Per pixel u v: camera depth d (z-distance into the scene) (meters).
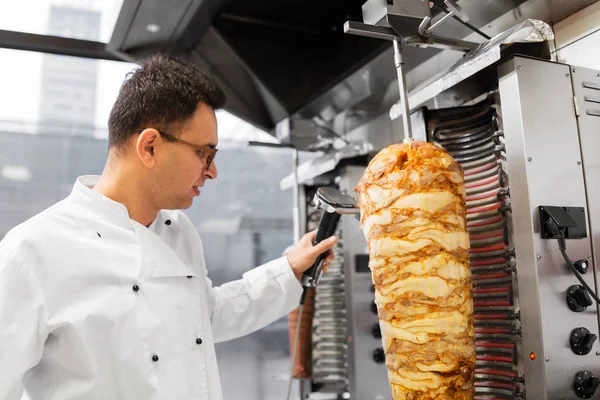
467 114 1.64
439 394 1.26
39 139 3.12
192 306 1.36
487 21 1.71
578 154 1.42
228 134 3.02
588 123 1.45
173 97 1.24
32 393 1.22
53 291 1.18
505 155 1.45
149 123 1.25
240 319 1.64
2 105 3.01
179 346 1.27
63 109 3.14
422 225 1.29
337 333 2.54
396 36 1.47
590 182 1.43
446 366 1.26
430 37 1.50
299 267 1.66
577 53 1.58
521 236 1.36
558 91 1.43
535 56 1.67
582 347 1.32
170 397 1.22
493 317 1.51
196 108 1.27
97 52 2.63
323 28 2.49
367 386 2.29
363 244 2.36
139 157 1.27
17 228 1.23
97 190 1.34
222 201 3.58
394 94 2.21
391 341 1.33
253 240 3.58
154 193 1.30
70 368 1.18
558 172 1.39
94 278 1.22
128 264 1.27
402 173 1.33
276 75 2.60
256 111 2.78
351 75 2.23
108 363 1.20
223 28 2.46
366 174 1.41
